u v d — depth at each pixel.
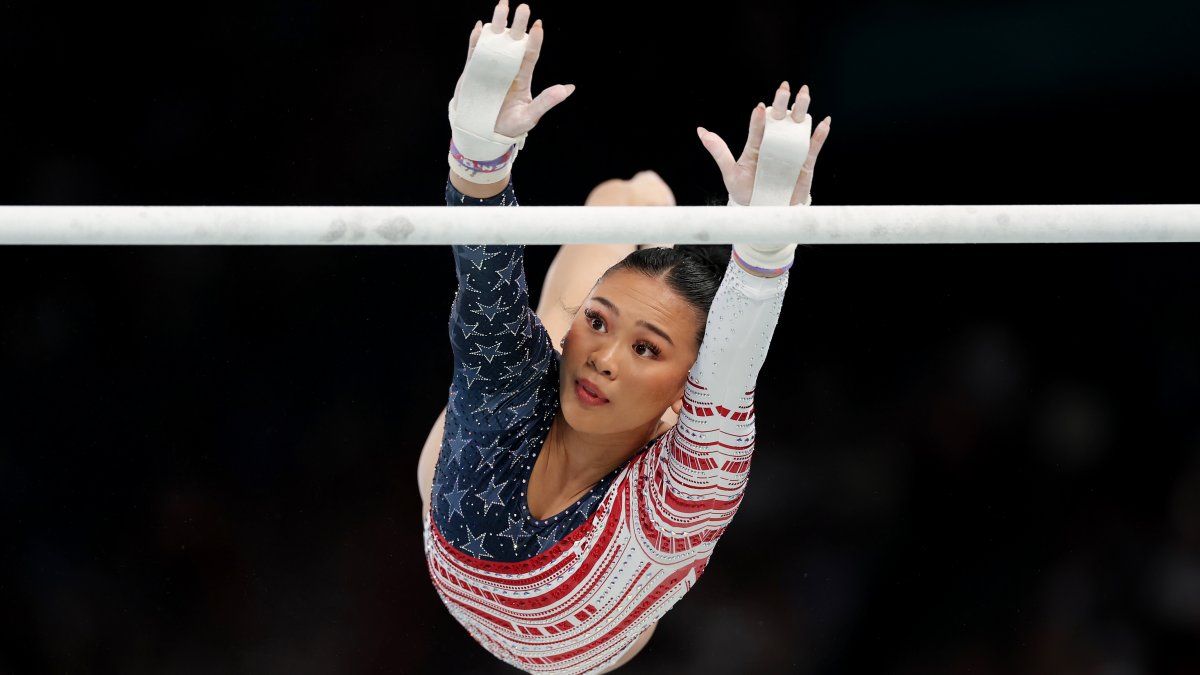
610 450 9.18
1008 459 19.34
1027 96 20.45
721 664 18.36
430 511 9.96
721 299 8.11
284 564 18.00
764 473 19.30
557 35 20.67
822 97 20.81
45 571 17.75
